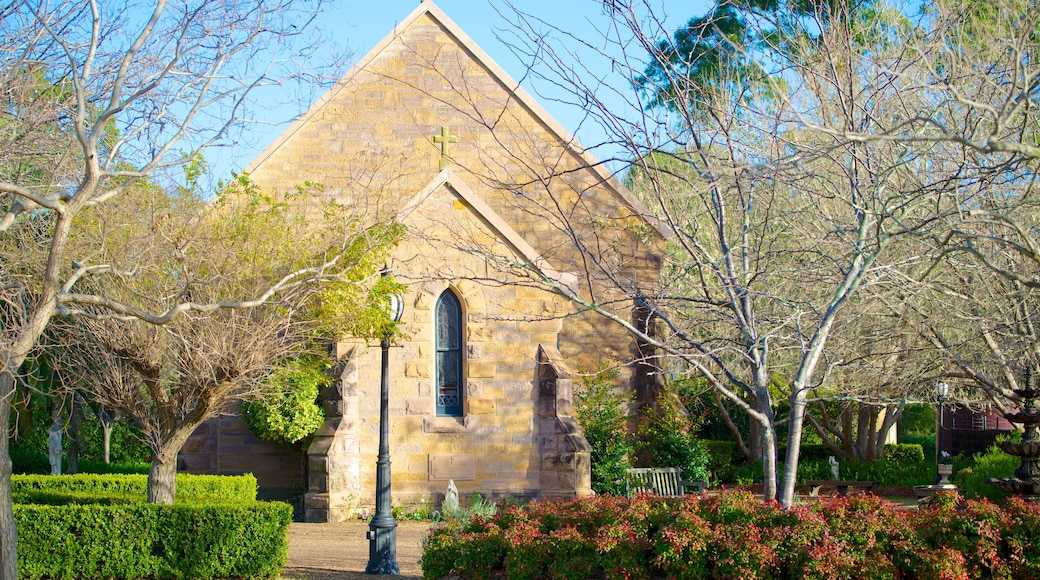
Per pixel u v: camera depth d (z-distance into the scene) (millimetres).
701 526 10719
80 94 11430
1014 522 10398
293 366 17250
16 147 13000
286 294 15266
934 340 13836
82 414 28891
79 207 11297
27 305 15102
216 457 25078
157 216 14773
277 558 14945
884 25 16594
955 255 12516
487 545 11961
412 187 25672
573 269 25078
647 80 11773
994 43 12836
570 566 11125
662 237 23266
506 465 21719
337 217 17016
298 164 25938
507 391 21859
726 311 12328
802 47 12734
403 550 17656
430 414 21734
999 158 12969
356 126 26094
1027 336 12453
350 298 15812
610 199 25297
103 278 14672
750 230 12141
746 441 33656
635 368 26562
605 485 23281
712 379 10797
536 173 12195
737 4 12148
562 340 26266
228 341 14977
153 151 13359
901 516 10812
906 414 41438
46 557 14641
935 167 13039
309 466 21719
